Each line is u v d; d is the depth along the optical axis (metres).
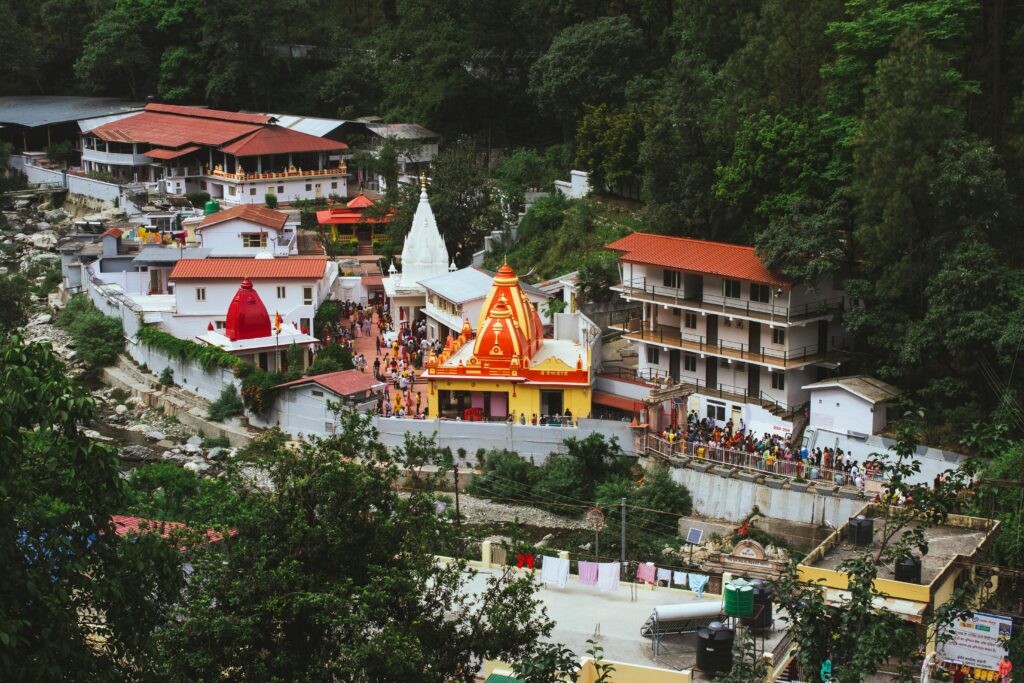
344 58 172.75
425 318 111.38
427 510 45.84
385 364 100.69
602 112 120.31
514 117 153.38
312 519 44.31
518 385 85.56
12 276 125.62
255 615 40.19
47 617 31.55
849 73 87.25
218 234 121.19
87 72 183.88
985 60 87.81
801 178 87.19
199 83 178.75
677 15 124.31
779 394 82.81
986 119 84.94
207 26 174.50
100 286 116.06
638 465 80.94
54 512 34.28
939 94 78.44
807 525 72.69
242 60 172.25
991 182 74.94
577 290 98.19
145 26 182.75
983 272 73.19
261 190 148.38
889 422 78.00
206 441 91.12
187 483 70.75
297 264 108.19
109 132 162.12
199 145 153.50
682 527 75.62
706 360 86.62
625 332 89.88
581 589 56.91
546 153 137.25
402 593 41.19
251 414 92.44
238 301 98.25
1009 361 70.81
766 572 59.25
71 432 33.12
